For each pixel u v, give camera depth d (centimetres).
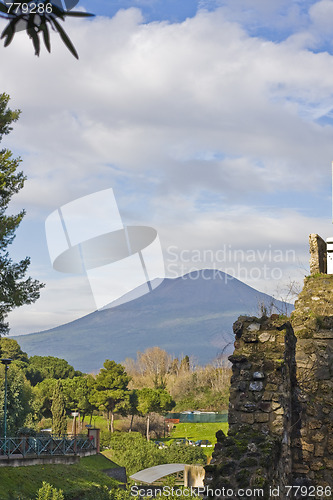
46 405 9144
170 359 11488
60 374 12369
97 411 10294
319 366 1007
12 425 5397
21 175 2577
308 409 988
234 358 892
